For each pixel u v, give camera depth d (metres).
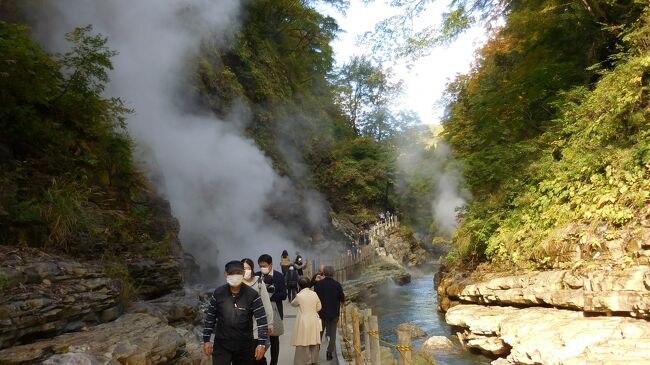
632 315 6.71
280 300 7.16
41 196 7.80
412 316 15.48
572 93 11.85
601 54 13.52
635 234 7.47
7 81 7.44
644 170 8.27
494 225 12.95
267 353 8.52
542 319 8.10
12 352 4.52
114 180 10.88
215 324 4.90
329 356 7.95
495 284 10.49
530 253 10.08
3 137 8.11
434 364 8.27
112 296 6.82
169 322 8.12
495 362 8.33
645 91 9.40
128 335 5.73
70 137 9.20
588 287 7.66
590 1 12.38
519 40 15.98
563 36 14.55
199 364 6.46
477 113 17.23
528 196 11.43
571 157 10.67
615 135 9.93
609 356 5.50
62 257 6.98
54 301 5.52
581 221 8.99
